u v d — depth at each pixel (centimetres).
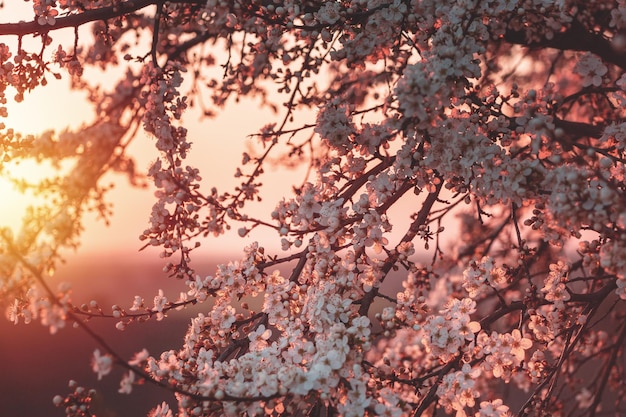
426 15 336
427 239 334
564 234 305
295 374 267
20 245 245
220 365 290
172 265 341
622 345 523
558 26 359
